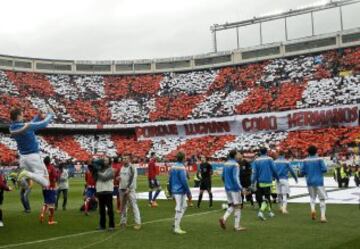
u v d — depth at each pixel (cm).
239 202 1237
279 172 1595
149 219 1516
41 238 1161
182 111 6625
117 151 6322
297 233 1153
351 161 4325
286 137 5597
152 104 6925
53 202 1458
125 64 7612
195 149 5975
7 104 6322
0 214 1394
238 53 7169
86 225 1402
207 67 7356
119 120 6669
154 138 6512
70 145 6356
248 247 982
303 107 5741
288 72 6544
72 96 7031
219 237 1121
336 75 6066
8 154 5656
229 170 1242
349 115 5328
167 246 1015
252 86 6612
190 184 3431
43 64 7331
